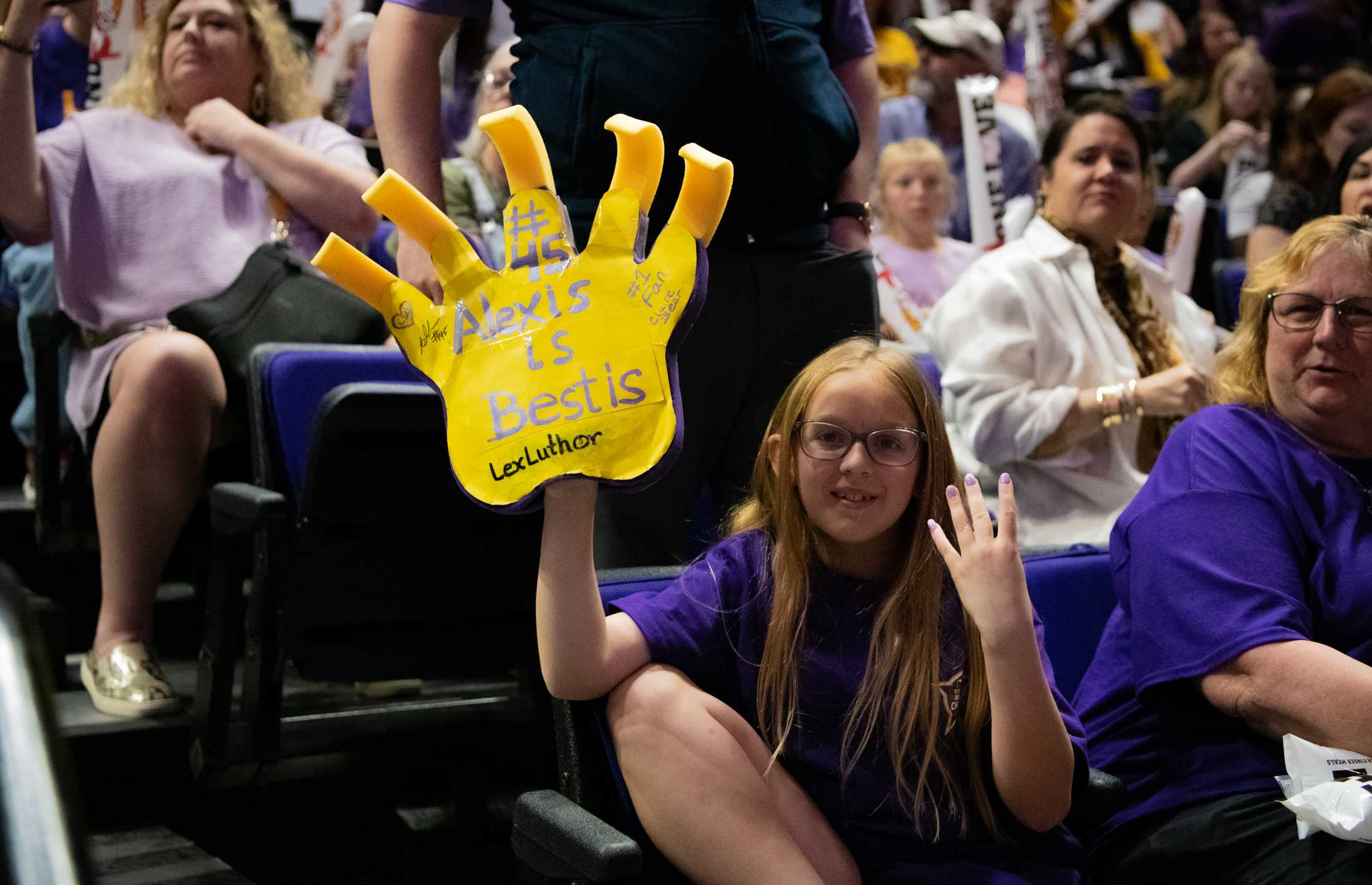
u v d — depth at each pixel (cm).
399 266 157
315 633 182
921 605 130
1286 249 158
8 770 63
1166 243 298
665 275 111
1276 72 491
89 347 222
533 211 113
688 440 155
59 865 61
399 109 158
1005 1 394
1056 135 229
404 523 180
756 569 132
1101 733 153
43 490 236
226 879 180
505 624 194
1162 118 461
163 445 205
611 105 148
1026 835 128
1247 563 142
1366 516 149
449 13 158
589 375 110
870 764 127
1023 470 221
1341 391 150
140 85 236
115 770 197
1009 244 230
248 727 186
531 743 212
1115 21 495
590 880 109
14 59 208
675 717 120
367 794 212
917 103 344
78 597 248
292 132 249
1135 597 148
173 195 228
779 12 155
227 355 211
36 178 217
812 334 161
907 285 308
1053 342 220
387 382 199
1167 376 211
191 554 241
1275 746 142
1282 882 130
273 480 194
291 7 331
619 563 155
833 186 163
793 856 118
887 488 129
